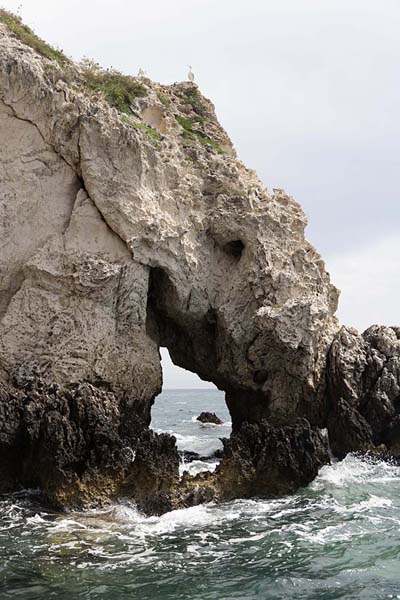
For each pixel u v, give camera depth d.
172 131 28.47
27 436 17.80
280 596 11.28
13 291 21.48
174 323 26.97
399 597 11.23
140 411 22.47
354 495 19.56
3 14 25.61
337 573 12.48
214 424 48.75
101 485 17.30
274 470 19.25
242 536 15.01
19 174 21.84
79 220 22.06
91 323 21.34
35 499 17.39
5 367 20.20
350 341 26.38
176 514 16.84
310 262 27.06
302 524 16.12
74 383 20.59
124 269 22.31
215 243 26.14
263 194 27.62
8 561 12.94
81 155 22.31
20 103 21.88
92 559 13.17
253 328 25.12
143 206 22.84
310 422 25.88
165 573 12.41
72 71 25.25
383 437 25.39
